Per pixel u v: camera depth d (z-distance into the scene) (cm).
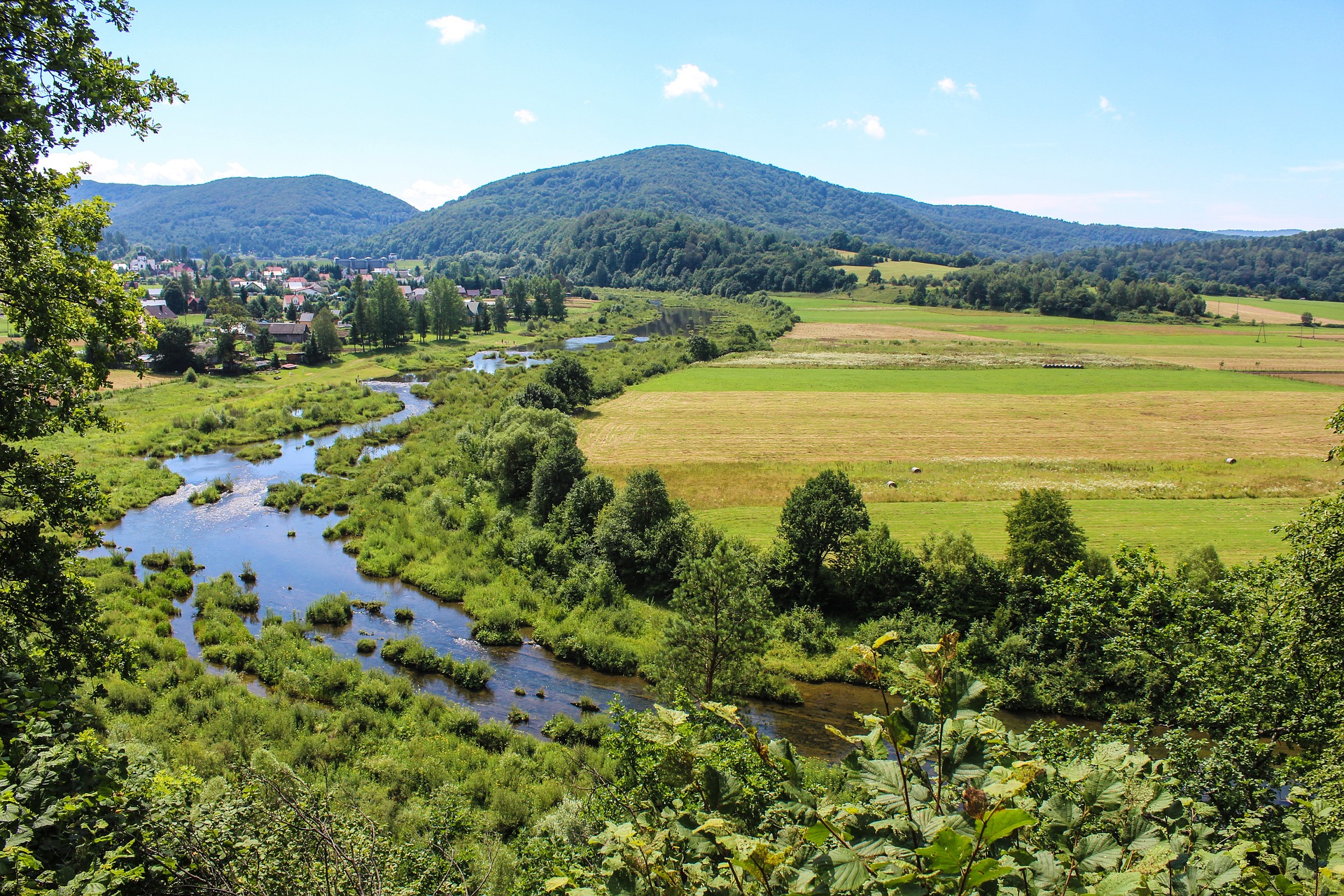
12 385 1455
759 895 506
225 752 2347
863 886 454
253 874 922
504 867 1655
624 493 4347
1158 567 2180
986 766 472
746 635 2692
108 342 1677
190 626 3516
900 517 4903
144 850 826
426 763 2442
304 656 3216
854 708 3200
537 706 3075
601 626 3719
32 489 1512
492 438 5797
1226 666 1722
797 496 4000
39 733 826
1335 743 1334
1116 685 3153
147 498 5259
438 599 4028
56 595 1466
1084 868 480
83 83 1431
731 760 948
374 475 5838
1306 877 541
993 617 3553
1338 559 1502
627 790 1211
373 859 884
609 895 546
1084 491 5425
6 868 622
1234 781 1353
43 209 1488
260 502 5391
